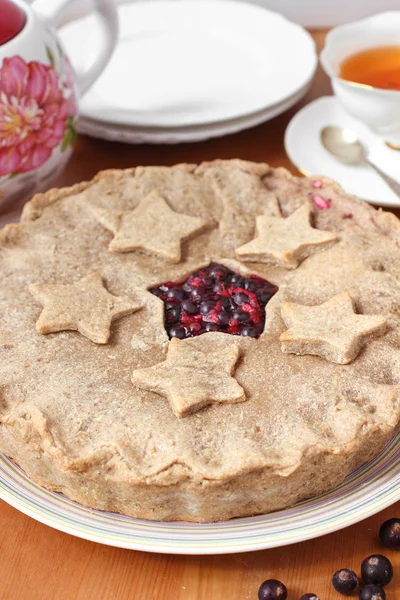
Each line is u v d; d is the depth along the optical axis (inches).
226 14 32.8
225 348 20.8
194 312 22.0
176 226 23.9
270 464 18.6
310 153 28.1
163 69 31.0
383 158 28.0
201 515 19.2
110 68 31.0
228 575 19.4
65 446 19.2
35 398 20.0
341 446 18.9
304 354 20.7
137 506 19.2
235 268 23.1
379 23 28.7
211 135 28.5
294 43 31.4
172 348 20.8
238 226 24.2
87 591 19.2
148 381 19.9
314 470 19.1
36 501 19.7
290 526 19.0
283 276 22.8
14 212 26.6
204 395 19.6
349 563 19.5
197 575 19.4
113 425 19.4
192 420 19.5
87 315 21.5
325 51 28.3
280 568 19.5
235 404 19.7
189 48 31.9
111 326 21.6
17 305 22.1
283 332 20.9
